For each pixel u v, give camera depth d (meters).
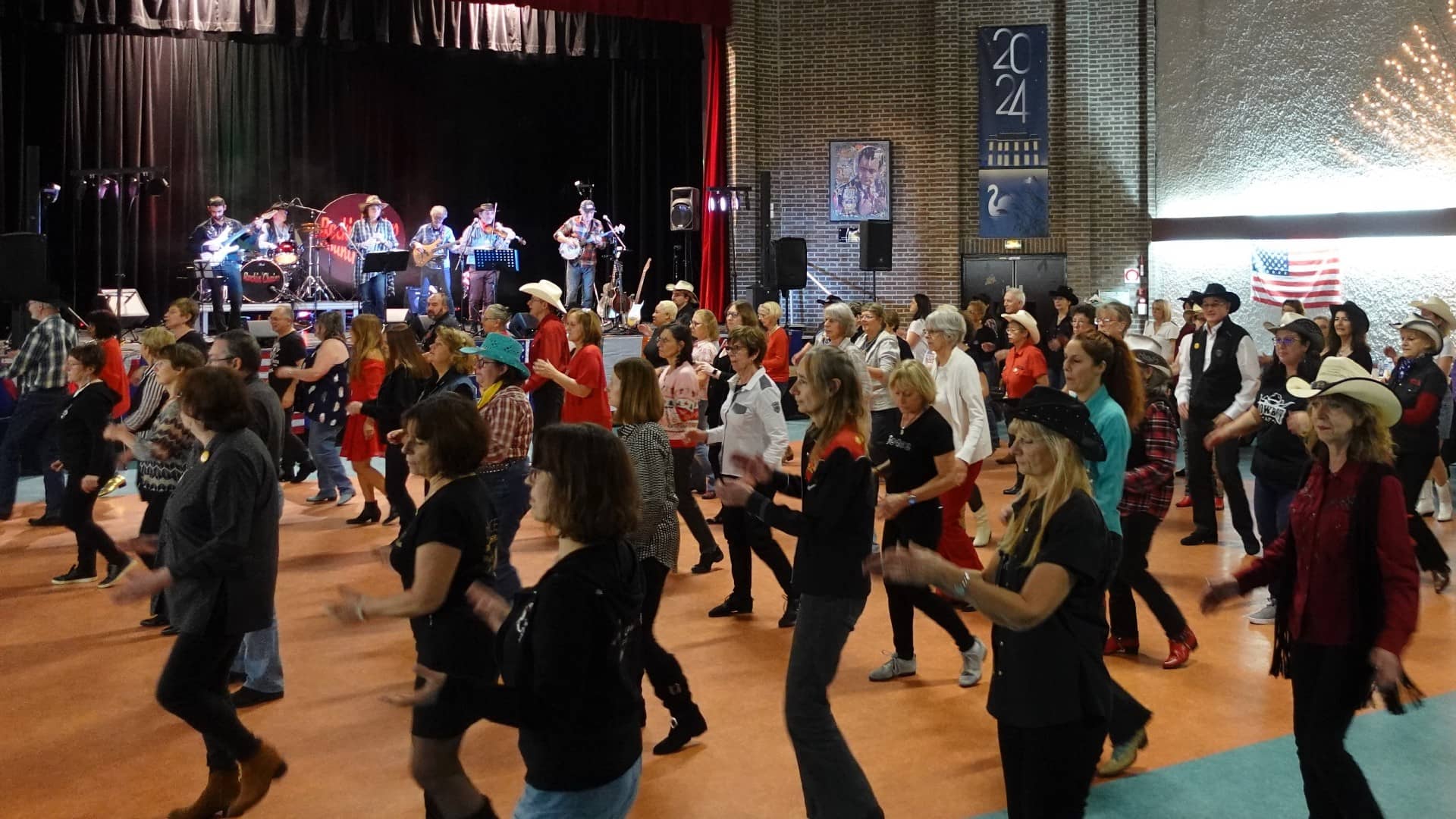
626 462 2.79
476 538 3.42
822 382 4.01
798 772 4.54
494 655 3.17
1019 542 3.20
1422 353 7.16
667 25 18.53
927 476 5.37
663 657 4.70
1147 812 4.14
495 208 17.72
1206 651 5.97
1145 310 17.50
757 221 18.27
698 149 19.39
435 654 3.41
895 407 8.45
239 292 15.09
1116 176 17.89
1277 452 6.21
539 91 19.81
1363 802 3.42
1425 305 9.01
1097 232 17.98
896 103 18.34
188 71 17.39
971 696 5.35
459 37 17.31
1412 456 7.01
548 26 17.81
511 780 4.47
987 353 13.42
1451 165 15.66
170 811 4.23
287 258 16.19
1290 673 3.61
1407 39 15.82
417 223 19.45
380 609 3.29
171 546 4.03
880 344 8.59
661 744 4.72
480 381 5.71
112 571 7.41
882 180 18.36
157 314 17.25
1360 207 16.31
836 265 18.55
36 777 4.55
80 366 7.27
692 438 7.50
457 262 17.91
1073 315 8.13
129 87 16.92
